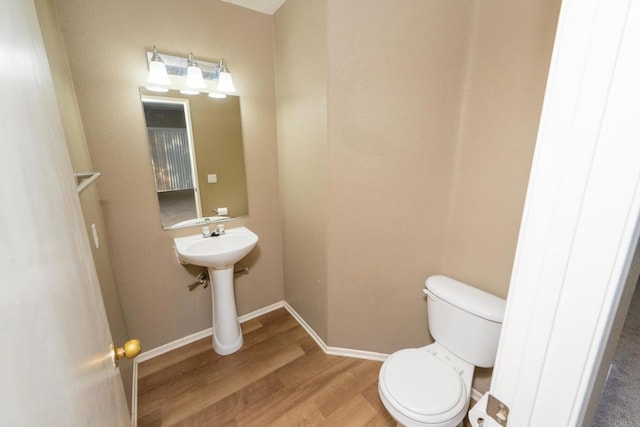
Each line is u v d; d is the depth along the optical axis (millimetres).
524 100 1168
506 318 444
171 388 1605
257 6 1749
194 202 1834
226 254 1604
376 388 1590
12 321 283
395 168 1479
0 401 247
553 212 367
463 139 1426
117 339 1364
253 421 1411
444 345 1393
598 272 341
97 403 519
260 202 2104
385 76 1372
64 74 1195
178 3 1559
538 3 1083
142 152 1607
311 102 1578
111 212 1569
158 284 1803
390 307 1692
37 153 409
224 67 1689
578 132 334
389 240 1584
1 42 329
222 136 1848
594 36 310
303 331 2092
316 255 1804
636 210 308
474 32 1319
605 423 1162
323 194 1609
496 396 480
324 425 1387
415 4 1287
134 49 1489
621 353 1522
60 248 448
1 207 285
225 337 1870
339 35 1344
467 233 1461
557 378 397
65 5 1297
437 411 1061
